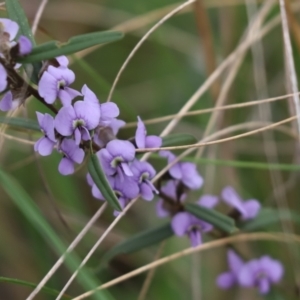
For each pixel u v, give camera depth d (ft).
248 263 1.85
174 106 2.24
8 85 1.61
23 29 1.64
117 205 1.62
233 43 2.22
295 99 1.84
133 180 1.66
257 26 2.00
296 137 1.95
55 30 2.29
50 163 2.03
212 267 2.03
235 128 1.93
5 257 2.01
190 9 2.14
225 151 2.03
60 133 1.61
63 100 1.61
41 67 1.62
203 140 1.89
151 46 2.37
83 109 1.61
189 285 2.00
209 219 1.75
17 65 1.62
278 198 2.00
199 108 2.18
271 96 2.19
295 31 1.98
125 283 1.99
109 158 1.64
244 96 2.15
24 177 2.03
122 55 2.36
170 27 2.33
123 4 2.40
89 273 1.74
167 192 1.76
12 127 1.84
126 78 2.35
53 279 1.94
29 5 2.22
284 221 1.98
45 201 2.02
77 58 1.89
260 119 2.04
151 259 2.01
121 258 2.00
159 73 2.34
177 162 1.75
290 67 1.86
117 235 2.00
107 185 1.62
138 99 2.29
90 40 1.61
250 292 2.00
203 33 2.03
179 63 2.33
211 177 2.00
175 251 2.02
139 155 1.80
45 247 1.94
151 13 2.06
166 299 1.98
